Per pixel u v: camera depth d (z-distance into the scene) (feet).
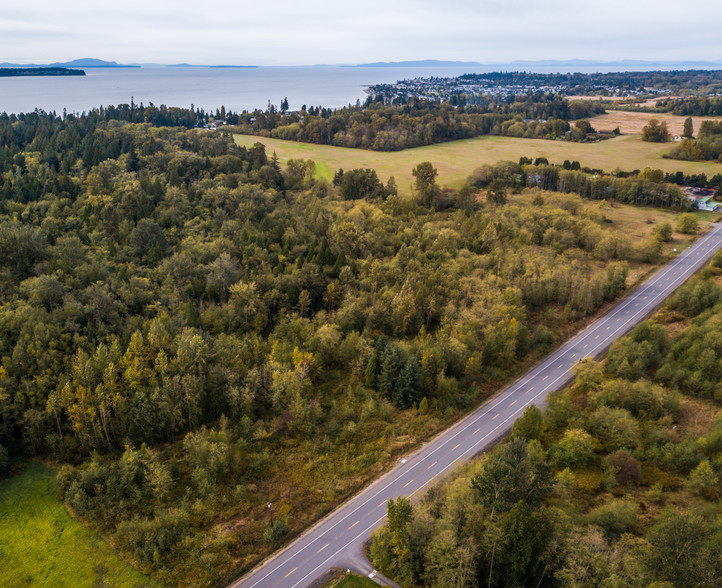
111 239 470.39
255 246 458.50
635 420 304.71
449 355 350.43
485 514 223.10
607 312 444.14
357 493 264.72
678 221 615.16
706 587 177.47
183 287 409.90
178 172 634.84
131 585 215.92
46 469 279.69
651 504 250.16
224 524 245.45
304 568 222.89
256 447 296.30
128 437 291.17
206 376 320.70
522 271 466.29
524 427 289.74
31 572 221.05
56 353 310.86
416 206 633.20
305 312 418.31
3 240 395.75
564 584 194.08
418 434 306.55
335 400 339.16
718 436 277.03
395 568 220.43
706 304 418.92
